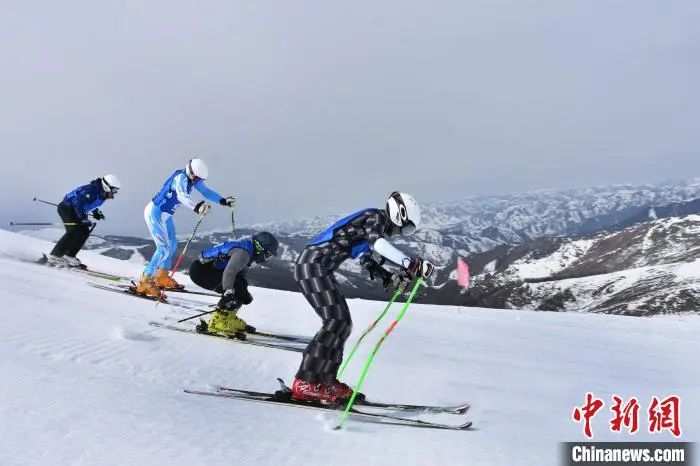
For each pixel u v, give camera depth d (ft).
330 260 12.68
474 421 12.06
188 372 14.05
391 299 12.46
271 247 21.03
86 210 33.37
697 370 21.62
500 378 17.22
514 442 10.64
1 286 22.29
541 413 13.23
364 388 14.58
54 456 7.55
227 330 20.15
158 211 28.14
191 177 26.53
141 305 24.40
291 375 15.46
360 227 12.53
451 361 19.83
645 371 20.89
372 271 13.01
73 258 33.12
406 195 12.54
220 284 21.47
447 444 10.19
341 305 12.56
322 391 12.35
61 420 8.91
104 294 25.79
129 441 8.47
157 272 28.68
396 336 25.90
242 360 16.42
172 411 10.36
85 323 17.63
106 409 9.81
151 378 12.89
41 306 19.20
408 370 17.31
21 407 9.21
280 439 9.68
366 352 20.34
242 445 9.05
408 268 11.66
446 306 45.73
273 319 27.04
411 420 11.51
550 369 19.90
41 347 13.76
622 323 38.01
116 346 15.35
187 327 20.38
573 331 33.73
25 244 41.47
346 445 9.73
